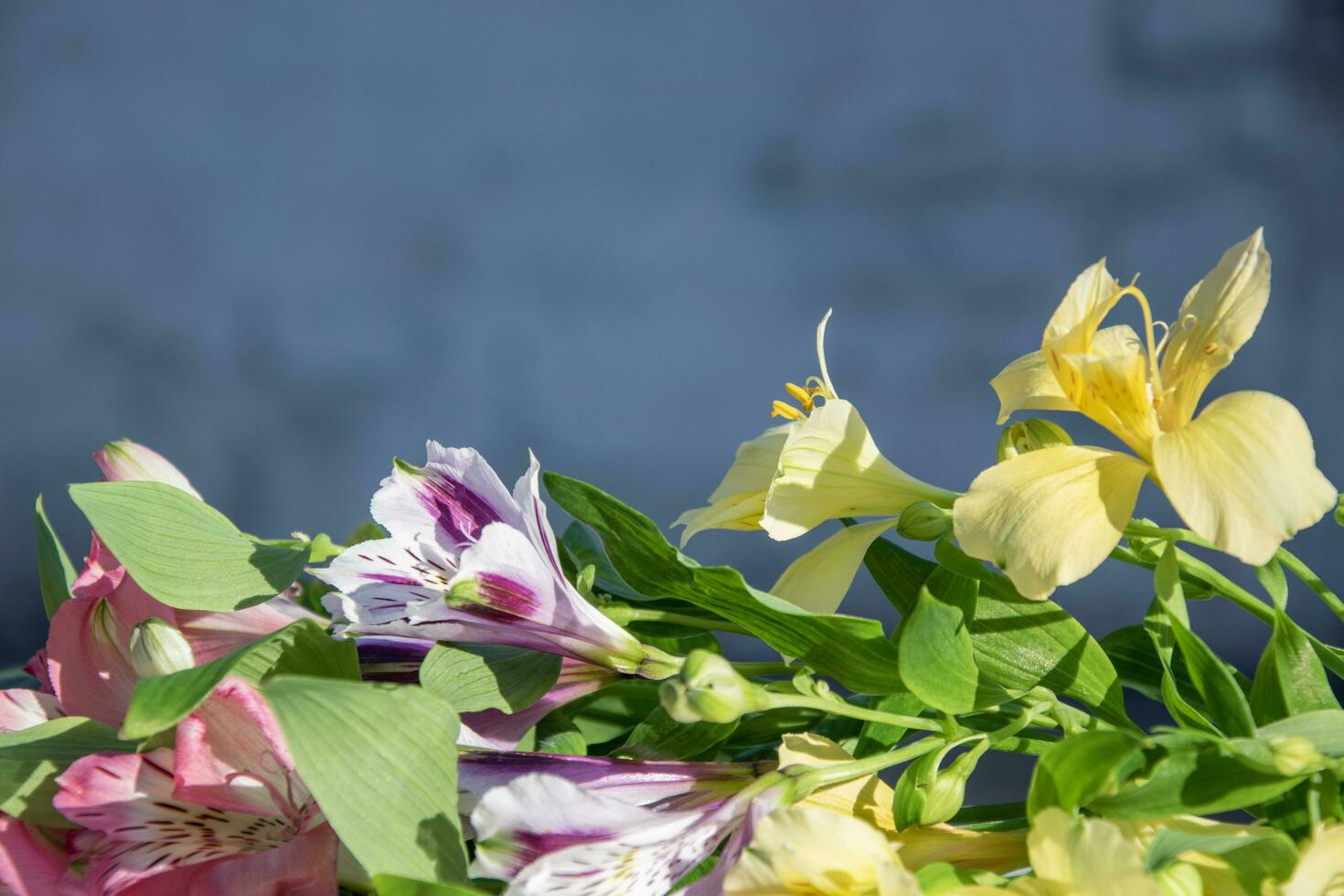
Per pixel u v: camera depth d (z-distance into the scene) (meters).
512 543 0.92
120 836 0.91
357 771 0.89
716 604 0.93
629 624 0.98
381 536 1.02
